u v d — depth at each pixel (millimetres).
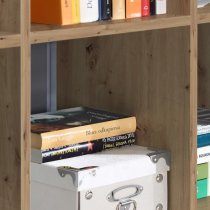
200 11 2678
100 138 2691
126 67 2805
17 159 2154
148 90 2756
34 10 2402
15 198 2174
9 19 2129
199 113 3104
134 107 2805
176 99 2678
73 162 2568
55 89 3004
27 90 2133
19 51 2109
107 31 2359
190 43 2609
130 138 2785
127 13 2527
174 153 2717
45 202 2568
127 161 2594
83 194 2480
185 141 2678
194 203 2711
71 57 2951
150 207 2691
